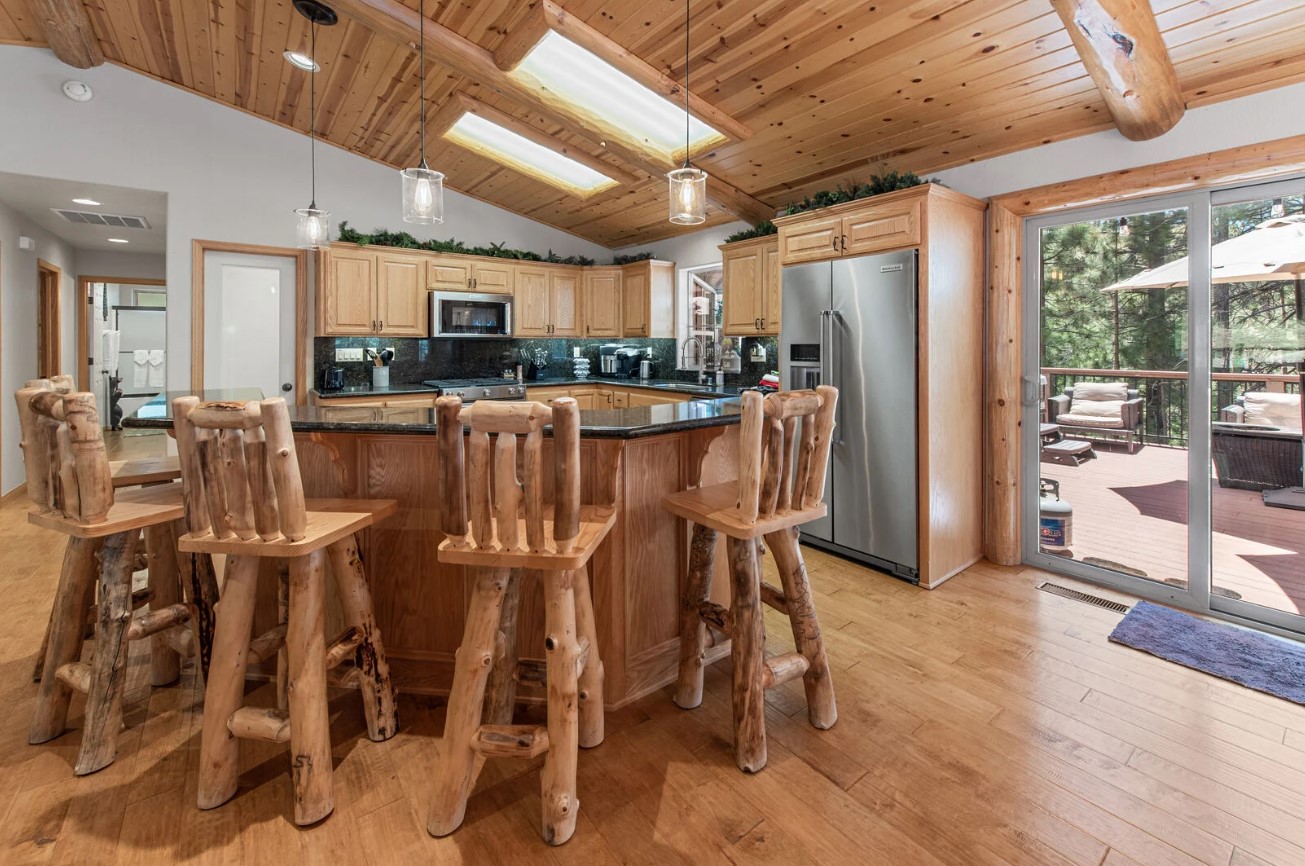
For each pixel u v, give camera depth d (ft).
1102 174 9.34
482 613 5.00
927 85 9.14
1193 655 7.69
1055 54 7.97
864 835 4.88
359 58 11.67
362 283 15.65
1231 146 8.13
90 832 4.85
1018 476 10.96
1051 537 10.79
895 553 10.46
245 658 5.29
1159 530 9.46
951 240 10.12
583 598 5.86
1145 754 5.82
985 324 11.01
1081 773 5.58
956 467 10.55
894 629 8.53
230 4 10.46
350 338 16.48
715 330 18.15
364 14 9.29
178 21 11.23
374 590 6.98
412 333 16.48
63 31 11.38
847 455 11.11
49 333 18.65
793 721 6.45
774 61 9.30
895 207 10.04
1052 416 10.63
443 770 4.92
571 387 18.70
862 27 8.23
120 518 5.47
